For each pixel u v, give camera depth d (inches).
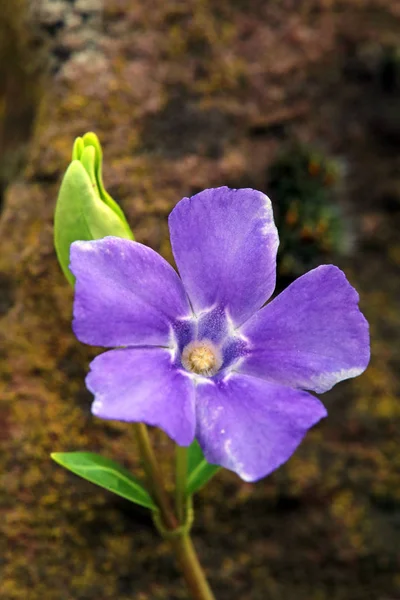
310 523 6.7
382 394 7.0
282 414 4.7
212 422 4.8
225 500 6.6
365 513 6.8
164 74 7.5
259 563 6.7
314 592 6.7
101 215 5.2
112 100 7.3
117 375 4.7
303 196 7.3
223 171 7.3
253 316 5.1
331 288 4.9
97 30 7.5
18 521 6.4
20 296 6.8
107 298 4.8
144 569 6.5
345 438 6.9
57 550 6.5
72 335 6.7
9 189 7.2
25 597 6.4
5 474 6.5
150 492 5.6
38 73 7.5
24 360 6.6
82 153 5.3
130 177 7.1
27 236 6.9
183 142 7.3
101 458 5.5
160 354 4.9
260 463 4.6
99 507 6.5
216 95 7.5
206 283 5.1
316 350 4.9
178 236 5.1
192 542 6.6
